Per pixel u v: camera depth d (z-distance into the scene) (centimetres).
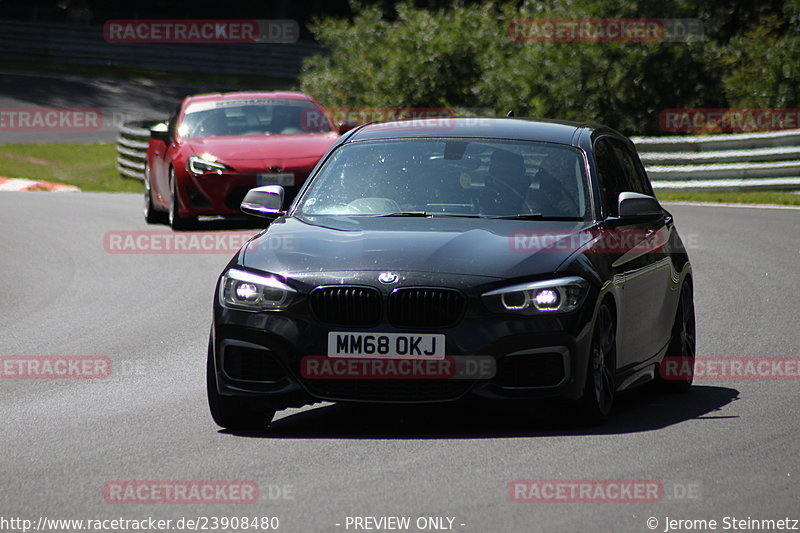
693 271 4719
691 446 2153
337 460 2066
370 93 11144
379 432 2320
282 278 2298
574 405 2277
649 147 8088
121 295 4394
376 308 2244
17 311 4094
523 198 2561
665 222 2931
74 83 18312
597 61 9694
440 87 10950
